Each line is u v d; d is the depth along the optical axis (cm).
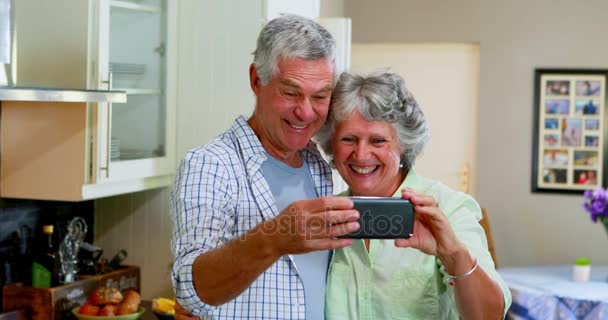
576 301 405
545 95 552
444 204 184
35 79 272
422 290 182
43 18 270
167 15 305
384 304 182
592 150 551
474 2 553
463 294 165
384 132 179
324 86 169
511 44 552
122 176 284
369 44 573
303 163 190
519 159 558
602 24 543
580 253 557
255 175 177
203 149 173
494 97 556
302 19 170
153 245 326
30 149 275
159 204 325
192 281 155
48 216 313
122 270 316
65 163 272
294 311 177
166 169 311
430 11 557
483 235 184
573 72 547
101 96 244
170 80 309
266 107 172
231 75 309
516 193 560
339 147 182
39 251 309
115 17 275
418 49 567
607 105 546
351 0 567
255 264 149
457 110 565
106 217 333
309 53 166
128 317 287
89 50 267
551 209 557
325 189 192
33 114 274
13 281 298
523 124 555
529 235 561
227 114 310
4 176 279
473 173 566
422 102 568
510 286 427
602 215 444
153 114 301
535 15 548
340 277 186
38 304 285
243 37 307
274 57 167
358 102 177
